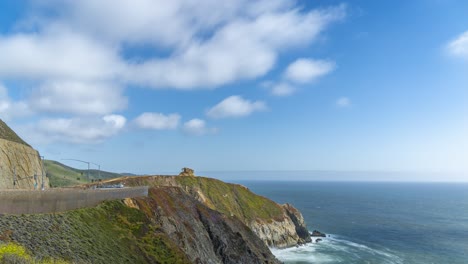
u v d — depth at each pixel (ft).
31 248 92.22
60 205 133.80
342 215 652.48
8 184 212.02
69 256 101.19
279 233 389.60
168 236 179.11
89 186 265.54
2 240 87.71
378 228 504.02
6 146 231.50
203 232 234.58
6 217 101.76
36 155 277.85
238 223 283.38
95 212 155.12
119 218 165.48
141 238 159.43
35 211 118.01
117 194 188.14
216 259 221.66
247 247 247.29
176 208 233.14
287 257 321.32
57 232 111.65
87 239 121.60
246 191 457.68
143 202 202.80
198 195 377.91
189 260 166.40
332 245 380.37
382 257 322.75
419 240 412.16
